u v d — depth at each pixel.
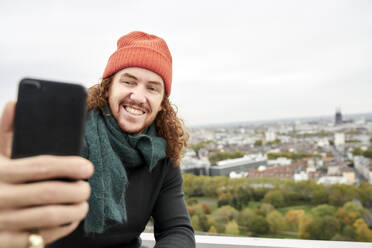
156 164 0.93
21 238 0.22
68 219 0.23
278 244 1.28
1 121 0.28
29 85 0.29
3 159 0.23
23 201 0.21
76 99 0.30
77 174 0.24
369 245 1.26
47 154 0.28
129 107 0.86
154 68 0.86
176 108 1.09
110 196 0.70
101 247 0.77
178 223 0.88
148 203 0.88
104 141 0.76
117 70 0.87
